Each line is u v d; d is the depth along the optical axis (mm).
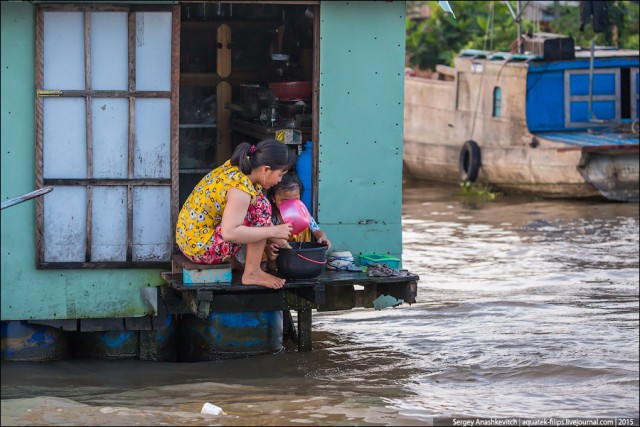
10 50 8539
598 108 20141
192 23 11859
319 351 9656
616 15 24781
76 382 8500
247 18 11852
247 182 8336
